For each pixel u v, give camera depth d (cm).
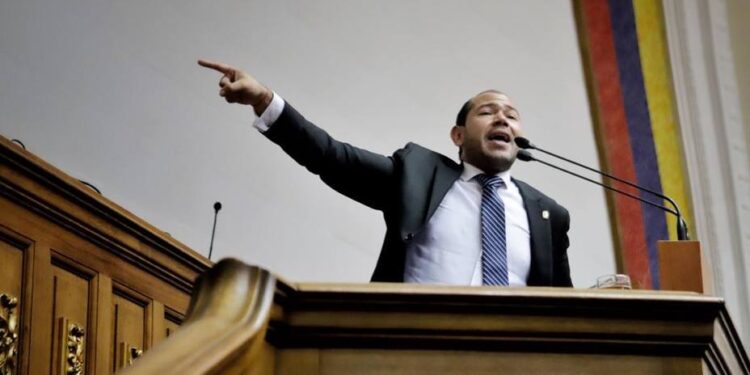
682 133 1095
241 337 255
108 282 471
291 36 836
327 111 848
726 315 333
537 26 1020
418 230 448
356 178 469
